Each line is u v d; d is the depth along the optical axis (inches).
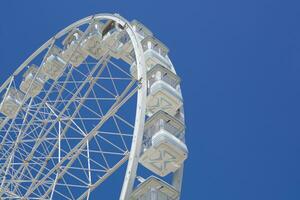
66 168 764.0
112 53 941.8
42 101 900.6
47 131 847.7
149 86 843.4
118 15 947.3
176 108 834.8
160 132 738.8
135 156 647.8
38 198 776.9
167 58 945.5
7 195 823.1
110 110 747.4
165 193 679.7
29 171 829.8
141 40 941.2
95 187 719.1
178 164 738.8
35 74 1035.9
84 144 759.1
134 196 675.4
